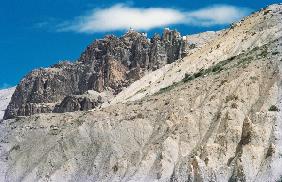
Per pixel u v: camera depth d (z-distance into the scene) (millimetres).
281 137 109062
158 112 137875
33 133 156000
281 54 134375
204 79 141500
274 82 124250
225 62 152125
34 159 143875
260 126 112062
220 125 119375
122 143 133250
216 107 127000
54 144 144625
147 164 120562
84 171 130375
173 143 122062
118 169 123688
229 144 112938
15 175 140875
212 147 112812
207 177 107375
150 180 116688
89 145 136625
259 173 103250
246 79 127938
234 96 124875
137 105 144625
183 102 135000
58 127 152625
